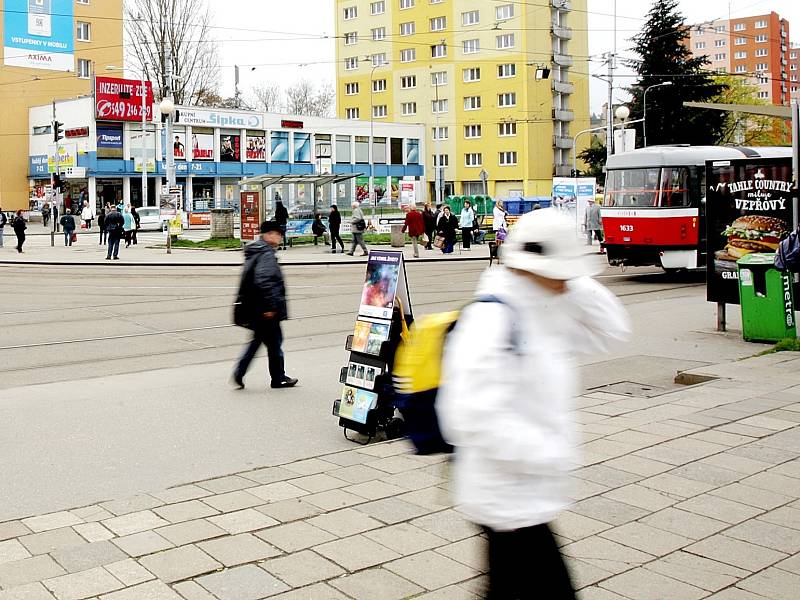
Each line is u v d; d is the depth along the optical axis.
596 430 7.34
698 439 7.00
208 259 29.34
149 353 12.30
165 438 7.67
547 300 3.14
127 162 58.97
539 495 3.05
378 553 4.82
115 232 29.39
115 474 6.62
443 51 78.75
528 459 2.97
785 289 11.82
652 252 21.05
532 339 3.07
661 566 4.58
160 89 65.62
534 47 74.88
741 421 7.55
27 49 64.75
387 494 5.86
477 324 2.99
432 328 3.27
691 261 20.91
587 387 9.43
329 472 6.43
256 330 9.68
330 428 8.03
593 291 3.25
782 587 4.32
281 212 34.00
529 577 3.06
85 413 8.59
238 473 6.47
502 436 2.92
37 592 4.38
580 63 80.94
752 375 9.54
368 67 83.56
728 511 5.39
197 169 62.59
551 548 3.12
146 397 9.34
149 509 5.65
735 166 12.51
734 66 155.00
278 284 9.59
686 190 20.80
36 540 5.12
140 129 59.53
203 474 6.62
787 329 11.88
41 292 19.98
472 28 76.81
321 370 10.89
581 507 5.46
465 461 3.13
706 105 13.95
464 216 34.25
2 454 7.16
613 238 21.58
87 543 5.06
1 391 9.70
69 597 4.32
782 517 5.28
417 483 6.11
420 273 24.77
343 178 35.97
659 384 9.59
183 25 65.75
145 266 27.88
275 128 67.19
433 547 4.90
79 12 67.62
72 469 6.75
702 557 4.70
